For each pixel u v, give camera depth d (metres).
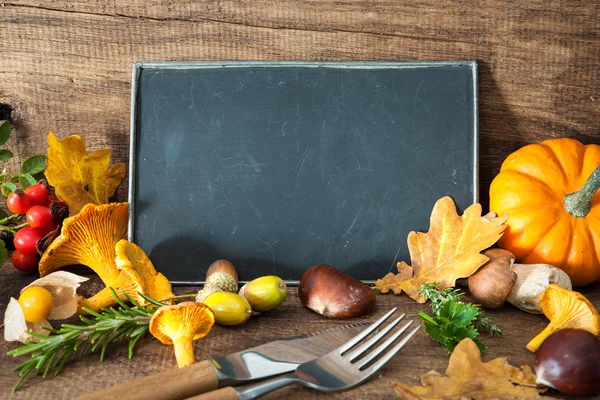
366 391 0.42
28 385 0.43
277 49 0.55
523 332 0.47
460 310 0.46
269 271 0.53
